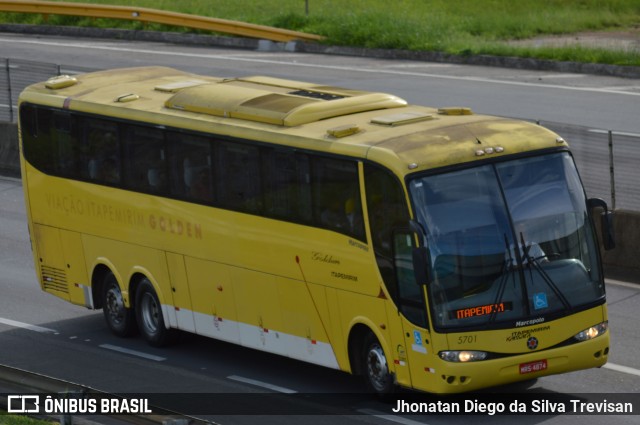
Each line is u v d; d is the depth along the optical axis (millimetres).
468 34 70250
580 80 57844
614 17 77062
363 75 60531
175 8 82625
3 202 44500
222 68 63156
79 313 31922
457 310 21641
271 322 25422
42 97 30781
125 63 64938
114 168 28828
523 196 22391
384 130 23578
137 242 28453
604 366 25188
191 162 26703
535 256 22172
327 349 24203
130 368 26984
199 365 27078
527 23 73625
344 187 23172
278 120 25031
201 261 26812
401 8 82000
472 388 21734
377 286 22641
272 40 70375
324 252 23766
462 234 21875
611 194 33594
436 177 22031
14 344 29219
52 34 76688
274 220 24844
